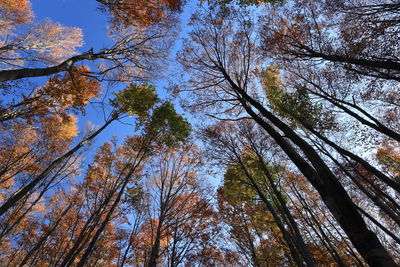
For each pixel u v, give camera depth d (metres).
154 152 12.41
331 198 3.59
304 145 4.93
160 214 10.48
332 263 12.39
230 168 12.97
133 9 8.39
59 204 13.91
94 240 8.48
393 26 6.73
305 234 12.69
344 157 11.47
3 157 11.62
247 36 9.63
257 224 12.94
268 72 11.56
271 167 12.96
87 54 7.95
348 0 8.15
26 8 12.39
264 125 6.66
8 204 6.63
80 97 10.16
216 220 12.63
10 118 9.34
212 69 10.36
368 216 10.67
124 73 9.92
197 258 10.91
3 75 5.02
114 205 9.71
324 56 8.88
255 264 12.40
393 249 14.07
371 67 7.89
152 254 9.02
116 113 11.20
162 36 9.78
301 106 9.41
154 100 12.00
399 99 10.47
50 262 11.31
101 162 12.90
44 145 12.23
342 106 9.98
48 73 6.25
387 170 13.72
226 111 11.05
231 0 9.26
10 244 13.98
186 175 13.13
